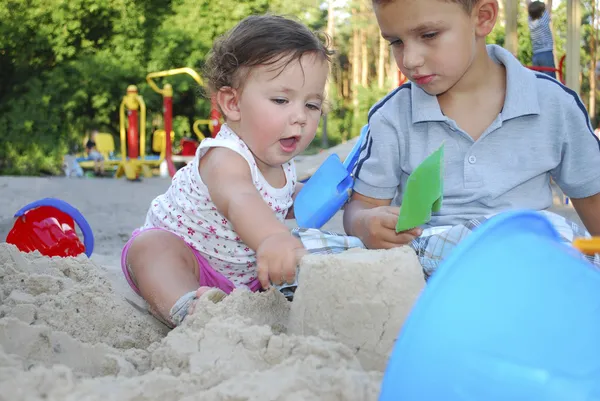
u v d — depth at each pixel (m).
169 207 2.24
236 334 1.42
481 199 2.13
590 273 1.10
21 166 15.85
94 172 12.55
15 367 1.29
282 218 2.33
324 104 2.22
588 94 15.80
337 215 5.46
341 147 10.06
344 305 1.40
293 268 1.66
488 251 1.04
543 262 1.07
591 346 0.95
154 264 2.05
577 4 6.59
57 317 1.79
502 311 0.97
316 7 18.08
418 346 0.96
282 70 2.00
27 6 16.22
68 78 16.27
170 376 1.30
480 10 2.03
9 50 16.50
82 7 16.20
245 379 1.24
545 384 0.91
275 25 2.08
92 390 1.21
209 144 2.09
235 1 16.53
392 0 1.92
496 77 2.19
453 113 2.18
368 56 22.64
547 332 0.95
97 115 16.36
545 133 2.15
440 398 0.94
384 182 2.27
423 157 2.20
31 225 2.50
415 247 1.93
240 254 2.21
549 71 6.86
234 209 1.93
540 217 1.21
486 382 0.92
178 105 17.08
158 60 16.17
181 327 1.59
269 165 2.17
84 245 2.65
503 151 2.14
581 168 2.20
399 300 1.38
